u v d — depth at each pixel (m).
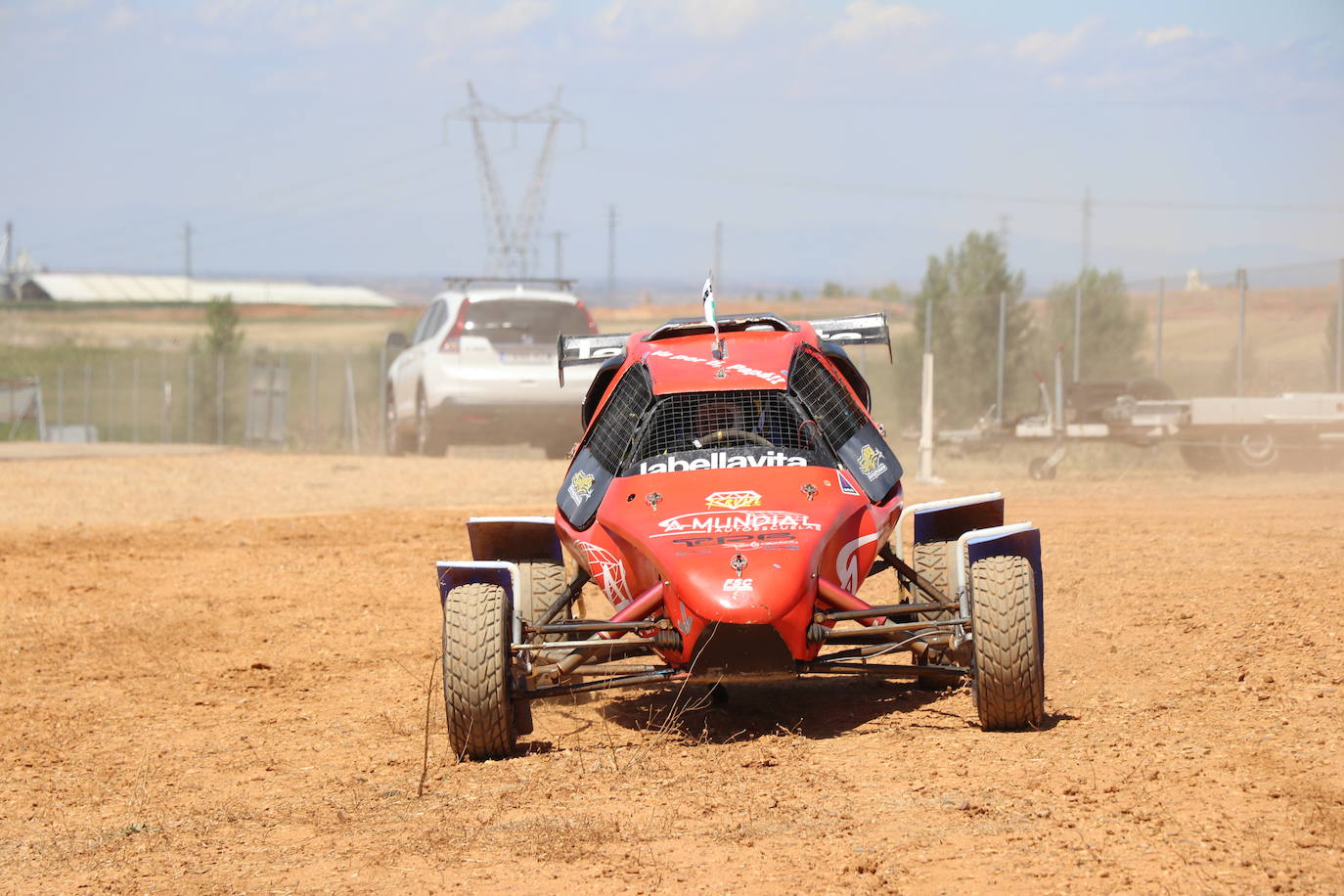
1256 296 53.06
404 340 49.72
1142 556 23.92
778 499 13.64
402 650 20.50
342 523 35.22
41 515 39.75
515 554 16.22
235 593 26.14
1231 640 16.48
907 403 65.75
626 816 11.12
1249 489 35.66
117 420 131.12
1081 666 16.06
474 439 48.00
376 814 11.95
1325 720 12.41
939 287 88.38
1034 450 52.12
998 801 10.65
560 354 17.62
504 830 10.99
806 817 10.68
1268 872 8.62
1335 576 20.06
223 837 11.62
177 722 16.78
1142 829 9.68
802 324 17.08
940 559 15.10
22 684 19.36
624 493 14.24
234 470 52.59
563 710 16.11
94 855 11.36
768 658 12.55
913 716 14.34
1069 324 57.66
